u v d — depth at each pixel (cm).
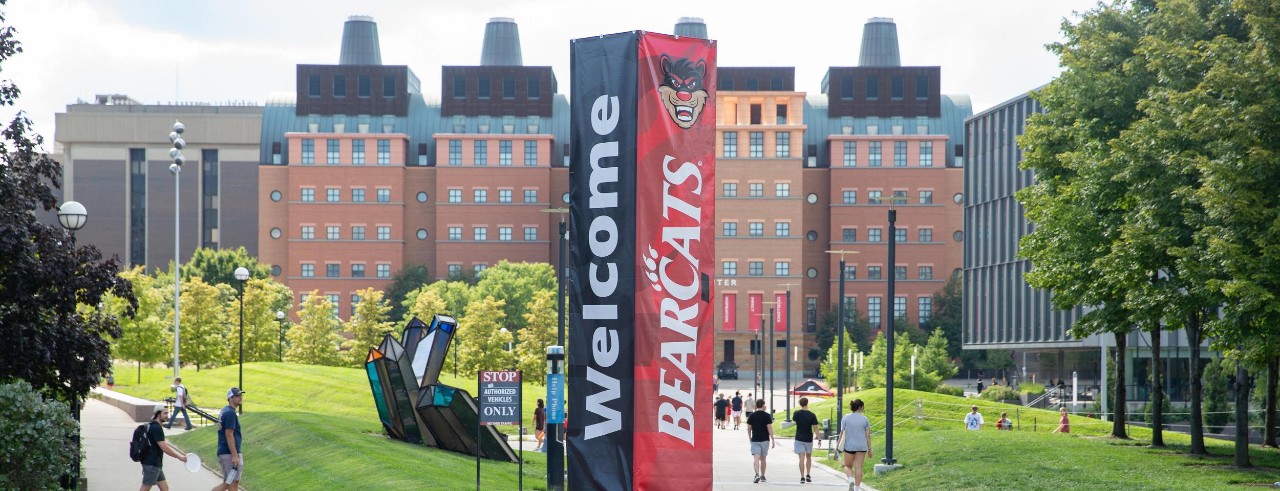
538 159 15912
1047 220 3766
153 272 17188
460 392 3075
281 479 2717
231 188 17262
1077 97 3544
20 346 2206
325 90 16238
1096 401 7594
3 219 2152
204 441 3641
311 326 9312
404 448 3091
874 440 4106
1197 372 3522
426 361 3303
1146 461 3262
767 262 15250
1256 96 2712
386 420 3341
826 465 3603
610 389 1648
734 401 6378
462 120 16288
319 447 3025
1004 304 9362
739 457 4031
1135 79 3459
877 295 15775
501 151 15925
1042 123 3847
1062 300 3838
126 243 17200
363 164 15788
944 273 15688
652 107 1642
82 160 17188
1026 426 5262
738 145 15312
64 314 2297
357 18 17712
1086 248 3519
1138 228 3033
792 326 15162
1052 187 3828
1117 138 3416
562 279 3262
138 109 18200
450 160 15900
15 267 2167
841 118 16238
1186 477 2909
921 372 8812
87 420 4812
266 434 3438
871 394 6153
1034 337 8756
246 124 17300
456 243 15838
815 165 16150
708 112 1667
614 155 1647
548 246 15850
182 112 18238
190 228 17312
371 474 2544
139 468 2933
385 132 16125
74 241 2416
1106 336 7281
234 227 17238
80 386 2358
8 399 1842
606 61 1656
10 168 2283
